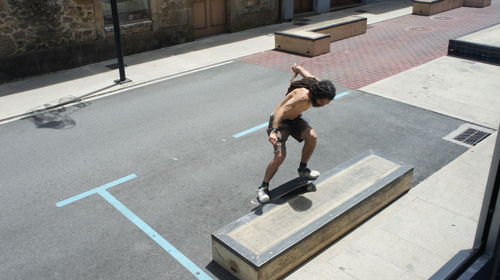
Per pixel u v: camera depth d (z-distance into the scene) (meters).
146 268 5.08
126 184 6.82
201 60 13.14
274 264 4.61
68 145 8.12
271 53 13.79
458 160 7.23
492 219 4.37
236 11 16.14
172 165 7.34
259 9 16.91
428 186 6.52
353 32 15.68
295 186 5.69
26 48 11.56
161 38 14.34
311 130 5.46
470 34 13.59
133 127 8.81
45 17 11.63
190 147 7.94
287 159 7.45
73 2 12.00
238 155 7.62
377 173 6.11
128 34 13.51
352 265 4.98
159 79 11.59
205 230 5.72
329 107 9.54
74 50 12.46
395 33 15.97
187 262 5.16
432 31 16.08
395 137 8.15
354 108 9.46
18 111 9.70
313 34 13.58
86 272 5.04
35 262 5.21
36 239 5.61
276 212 5.28
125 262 5.18
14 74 11.55
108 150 7.89
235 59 13.22
